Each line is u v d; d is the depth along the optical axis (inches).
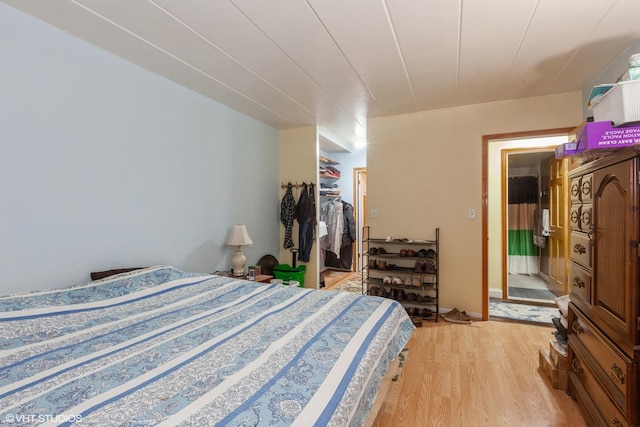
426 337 111.3
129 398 34.4
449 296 134.1
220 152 125.8
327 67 94.7
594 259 61.6
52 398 34.5
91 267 81.4
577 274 71.5
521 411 69.8
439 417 68.1
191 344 49.3
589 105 67.3
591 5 64.6
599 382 58.0
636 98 53.8
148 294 75.4
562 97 116.0
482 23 71.3
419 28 73.6
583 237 68.0
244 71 97.4
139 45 82.0
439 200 135.9
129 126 90.8
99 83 83.0
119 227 88.1
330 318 60.8
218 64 92.7
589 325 63.3
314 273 159.5
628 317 48.9
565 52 84.9
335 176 216.4
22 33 68.0
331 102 125.6
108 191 85.4
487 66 93.7
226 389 36.3
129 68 90.7
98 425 29.8
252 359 43.9
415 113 139.6
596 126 57.8
